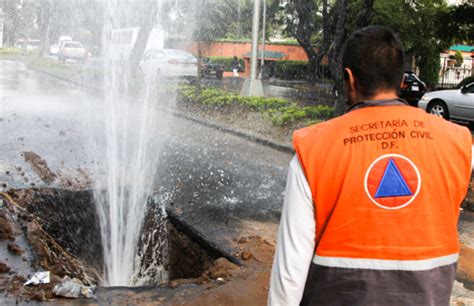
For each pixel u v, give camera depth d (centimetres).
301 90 2714
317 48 3331
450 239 174
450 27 2389
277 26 3928
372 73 181
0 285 388
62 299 379
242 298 403
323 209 174
